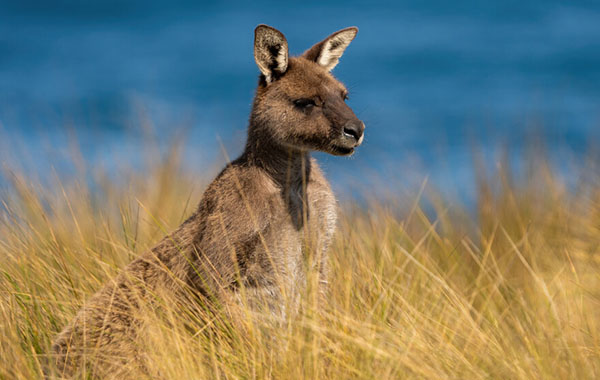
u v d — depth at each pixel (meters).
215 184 14.24
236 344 12.46
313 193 14.23
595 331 12.44
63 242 15.70
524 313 13.46
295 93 14.09
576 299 13.74
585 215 17.55
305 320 12.16
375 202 19.30
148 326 12.49
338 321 12.72
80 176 20.16
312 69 14.65
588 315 13.34
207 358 12.40
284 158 14.16
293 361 11.47
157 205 19.81
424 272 15.27
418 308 13.86
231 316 12.93
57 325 13.69
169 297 13.32
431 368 11.20
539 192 19.00
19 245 15.25
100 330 13.09
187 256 13.98
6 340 12.39
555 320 12.56
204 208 14.17
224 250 13.49
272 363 11.88
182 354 11.67
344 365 11.56
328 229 14.18
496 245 17.20
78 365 12.42
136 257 14.62
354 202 19.48
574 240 16.42
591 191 18.36
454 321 13.32
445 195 20.05
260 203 13.69
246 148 14.52
